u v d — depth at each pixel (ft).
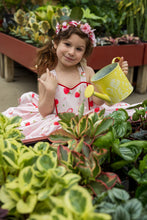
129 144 1.84
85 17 8.53
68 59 3.54
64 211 1.20
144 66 8.29
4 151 1.60
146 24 8.87
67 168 1.66
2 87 8.99
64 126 2.09
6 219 1.38
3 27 9.86
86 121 1.97
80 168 1.56
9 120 2.27
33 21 8.02
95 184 1.59
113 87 3.03
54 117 3.73
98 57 7.27
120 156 1.87
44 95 3.83
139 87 8.61
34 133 3.51
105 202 1.41
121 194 1.45
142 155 2.03
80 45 3.48
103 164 2.01
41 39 7.20
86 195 1.21
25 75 10.46
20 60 8.07
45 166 1.50
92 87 2.68
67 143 2.06
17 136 2.05
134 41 8.17
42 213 1.38
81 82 3.91
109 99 3.12
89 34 3.54
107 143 1.82
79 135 2.00
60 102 3.84
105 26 9.07
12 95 8.28
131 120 2.59
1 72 10.10
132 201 1.35
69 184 1.42
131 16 9.11
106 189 1.56
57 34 3.64
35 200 1.33
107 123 1.99
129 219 1.24
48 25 7.64
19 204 1.32
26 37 8.52
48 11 7.99
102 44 7.69
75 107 3.89
